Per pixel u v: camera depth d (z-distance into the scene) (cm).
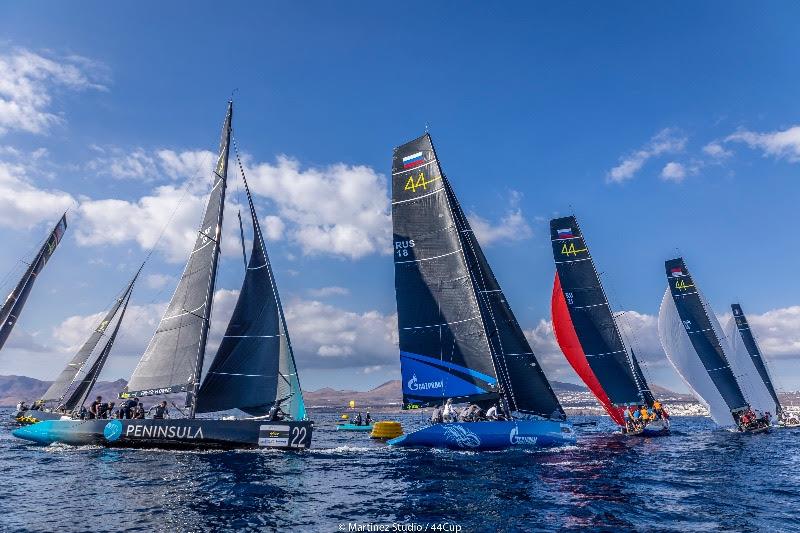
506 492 1254
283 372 2084
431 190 2380
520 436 2055
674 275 3919
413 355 2289
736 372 3938
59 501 1138
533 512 1058
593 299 3256
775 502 1171
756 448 2428
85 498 1167
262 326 2116
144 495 1195
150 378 2145
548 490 1283
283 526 946
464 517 1017
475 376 2180
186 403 2055
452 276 2286
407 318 2325
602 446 2431
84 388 2973
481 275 2533
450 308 2270
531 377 2381
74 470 1548
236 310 2136
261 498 1170
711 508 1103
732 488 1340
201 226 2306
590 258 3278
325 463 1714
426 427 2064
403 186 2448
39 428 2158
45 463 1691
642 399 3134
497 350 2441
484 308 2498
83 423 2064
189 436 1889
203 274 2200
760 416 3750
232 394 2048
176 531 909
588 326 3250
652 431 3080
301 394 2088
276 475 1470
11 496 1191
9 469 1577
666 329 3884
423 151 2422
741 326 4728
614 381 3188
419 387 2259
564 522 983
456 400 2200
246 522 971
